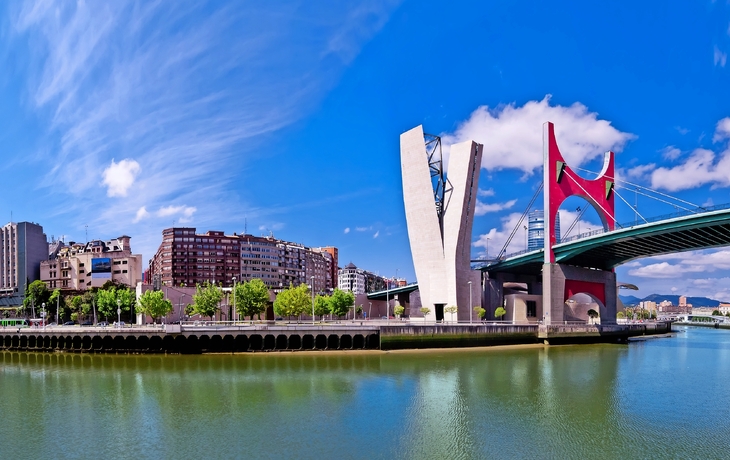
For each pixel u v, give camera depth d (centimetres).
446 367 6600
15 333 8919
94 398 4875
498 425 3938
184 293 13512
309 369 6406
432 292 12219
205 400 4747
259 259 19888
